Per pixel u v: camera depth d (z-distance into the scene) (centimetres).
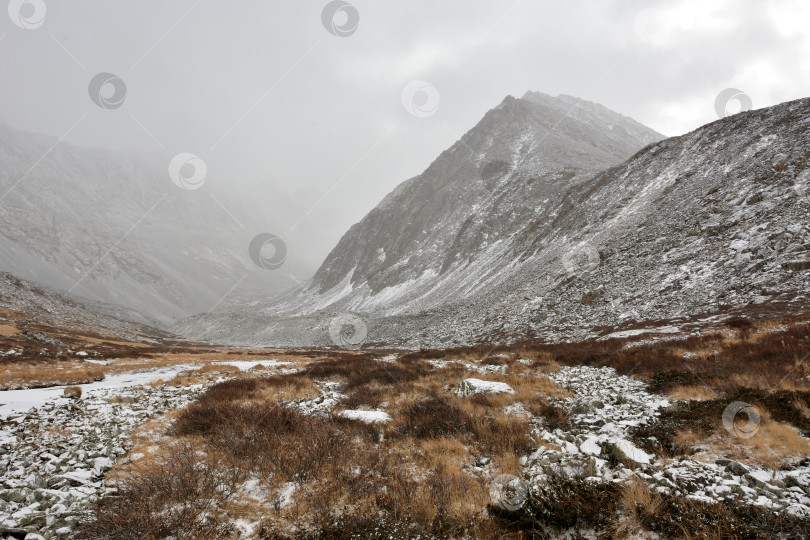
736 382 1154
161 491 648
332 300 18300
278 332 13862
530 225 10106
